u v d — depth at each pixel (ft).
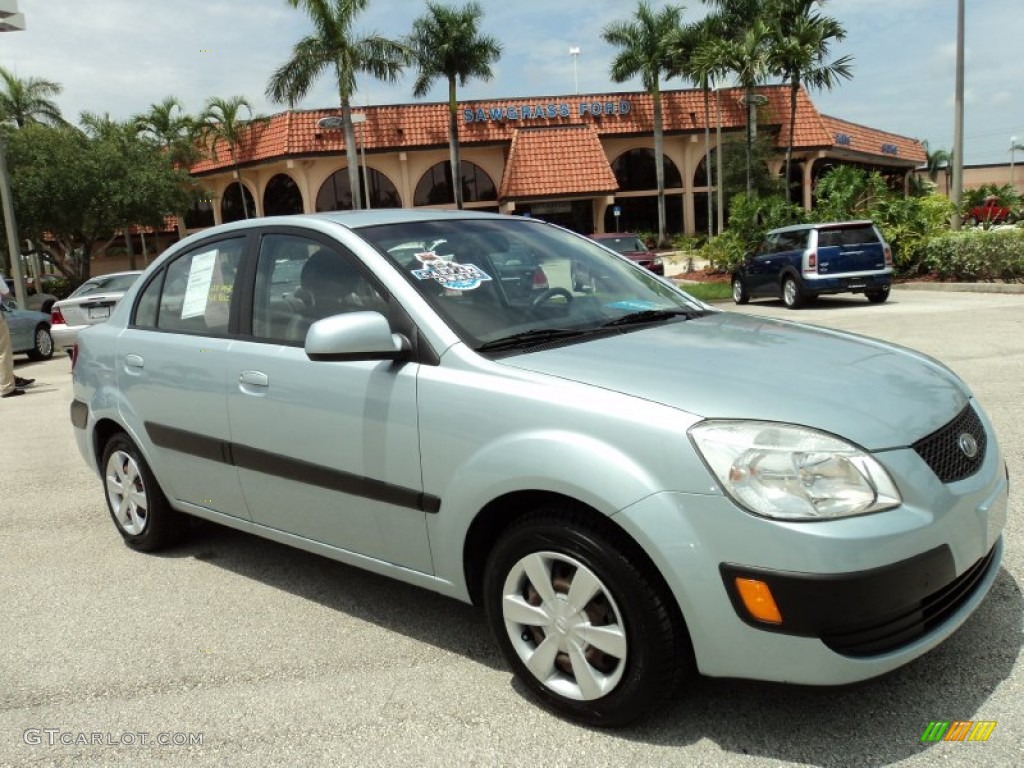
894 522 7.61
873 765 7.89
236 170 126.93
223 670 10.68
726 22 102.94
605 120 129.90
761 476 7.59
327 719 9.40
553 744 8.60
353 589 13.03
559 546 8.62
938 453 8.37
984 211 91.30
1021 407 20.31
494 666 10.36
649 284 13.08
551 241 13.05
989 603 10.64
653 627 8.10
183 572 14.07
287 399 11.23
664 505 7.84
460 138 125.39
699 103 131.34
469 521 9.34
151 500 14.47
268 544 15.26
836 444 7.77
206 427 12.67
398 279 10.52
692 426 7.93
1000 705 8.61
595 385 8.68
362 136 123.13
